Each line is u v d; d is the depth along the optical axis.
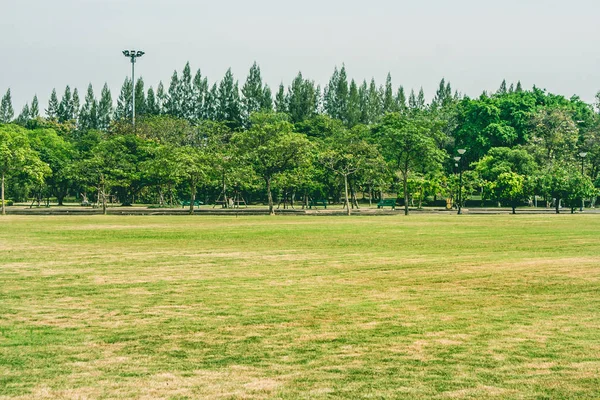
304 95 126.50
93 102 140.38
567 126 95.19
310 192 86.88
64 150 92.69
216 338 9.88
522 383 7.66
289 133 70.00
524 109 103.00
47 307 12.36
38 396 7.25
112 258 20.91
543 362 8.50
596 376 7.91
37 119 130.00
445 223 43.72
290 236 30.77
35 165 65.38
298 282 15.47
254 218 53.53
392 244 26.02
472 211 72.19
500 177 75.12
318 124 112.38
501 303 12.61
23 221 47.12
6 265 19.00
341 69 136.12
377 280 15.74
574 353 8.91
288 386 7.58
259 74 134.25
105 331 10.34
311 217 55.84
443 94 147.12
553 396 7.22
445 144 106.38
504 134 97.75
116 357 8.83
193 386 7.59
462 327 10.53
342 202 106.06
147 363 8.55
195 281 15.70
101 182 78.12
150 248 24.45
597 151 93.88
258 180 72.81
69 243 26.77
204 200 98.12
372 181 78.31
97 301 12.98
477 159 102.25
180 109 135.75
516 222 44.78
